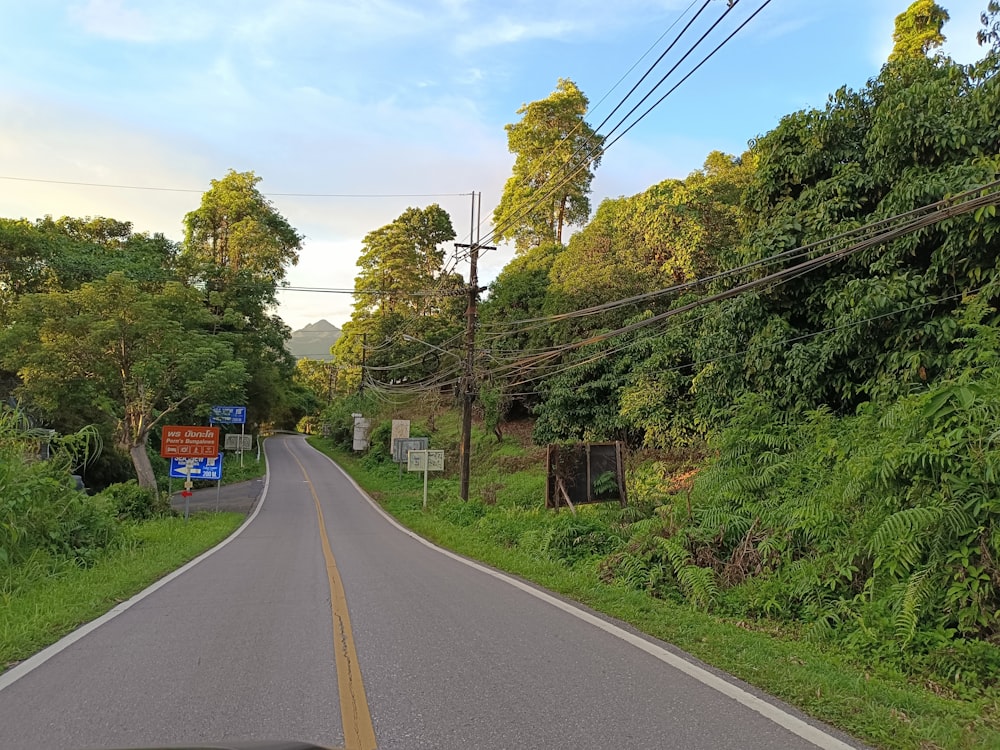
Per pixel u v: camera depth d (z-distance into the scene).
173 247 35.88
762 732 4.09
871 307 11.28
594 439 27.28
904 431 7.91
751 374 14.55
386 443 47.25
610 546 12.23
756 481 11.29
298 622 7.16
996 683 5.66
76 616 7.50
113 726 4.22
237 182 44.00
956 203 10.23
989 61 11.67
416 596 8.65
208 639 6.48
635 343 23.28
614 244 28.95
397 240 58.97
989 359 8.20
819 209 12.96
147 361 21.58
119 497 20.94
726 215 24.47
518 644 6.20
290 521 22.00
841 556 7.94
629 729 4.13
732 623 7.83
